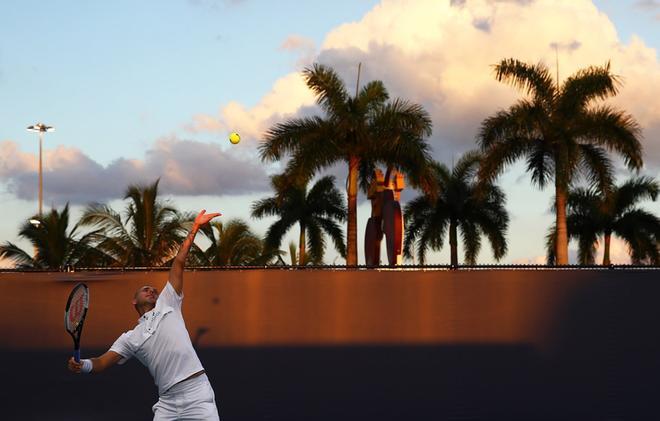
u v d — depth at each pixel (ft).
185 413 18.71
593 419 25.07
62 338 25.09
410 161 95.30
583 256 132.16
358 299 25.34
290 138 95.55
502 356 25.22
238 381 25.05
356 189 96.99
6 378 24.91
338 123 95.35
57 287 25.22
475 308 25.39
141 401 24.76
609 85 96.32
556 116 97.40
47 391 24.89
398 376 25.16
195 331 25.17
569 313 25.36
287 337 25.21
